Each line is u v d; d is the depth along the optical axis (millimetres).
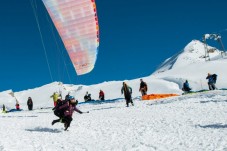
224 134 9805
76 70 20094
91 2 17703
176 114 15648
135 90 96125
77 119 16312
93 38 18812
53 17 17891
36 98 141625
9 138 10359
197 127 11469
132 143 9477
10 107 105688
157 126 12383
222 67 103250
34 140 10148
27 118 18266
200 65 110250
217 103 18266
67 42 18766
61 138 10680
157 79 104938
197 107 17625
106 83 114375
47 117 18688
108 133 11477
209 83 29141
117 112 18859
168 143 9273
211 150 8039
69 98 12664
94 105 29000
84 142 9883
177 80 99625
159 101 24094
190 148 8438
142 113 17234
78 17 18016
